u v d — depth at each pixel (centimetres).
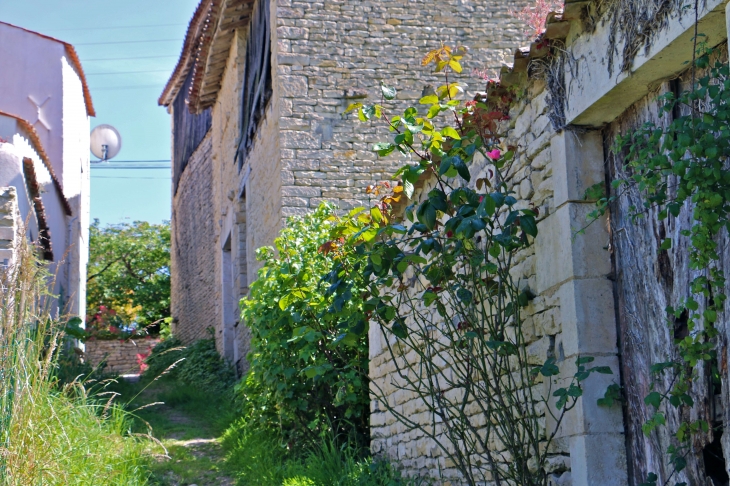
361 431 788
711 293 328
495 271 434
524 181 451
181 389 1246
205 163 1850
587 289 387
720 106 306
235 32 1347
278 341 762
